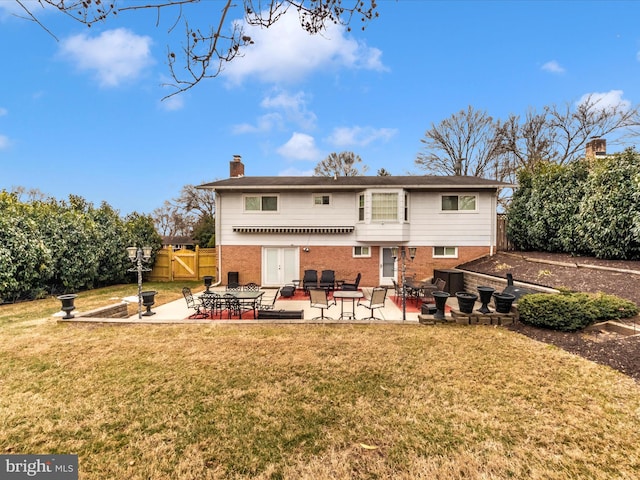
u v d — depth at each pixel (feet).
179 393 16.99
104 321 31.19
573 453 11.88
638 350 20.03
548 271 41.06
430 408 15.20
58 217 53.57
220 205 62.69
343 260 61.52
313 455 12.09
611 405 15.02
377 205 58.85
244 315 39.40
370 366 20.17
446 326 29.37
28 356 22.36
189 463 11.75
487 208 59.88
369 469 11.32
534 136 103.86
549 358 20.88
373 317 36.55
